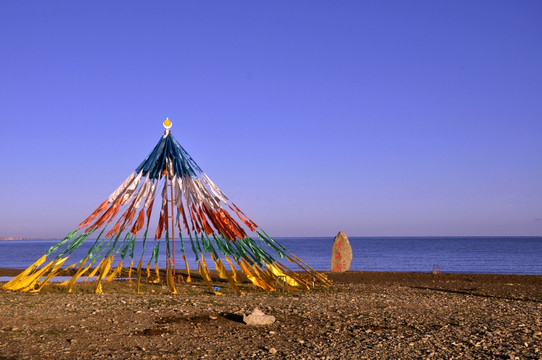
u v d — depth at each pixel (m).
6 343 10.88
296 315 15.05
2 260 69.94
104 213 21.86
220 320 13.98
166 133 23.28
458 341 11.62
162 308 15.98
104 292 20.14
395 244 192.12
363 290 22.77
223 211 22.78
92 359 9.73
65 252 20.81
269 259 22.94
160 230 24.77
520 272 48.88
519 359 10.09
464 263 65.62
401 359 10.02
